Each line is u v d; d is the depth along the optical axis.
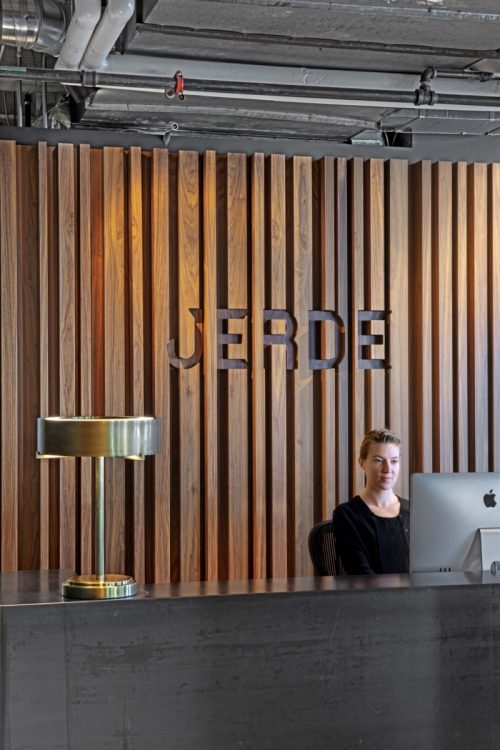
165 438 5.82
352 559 4.65
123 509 5.77
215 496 5.90
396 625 3.68
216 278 5.95
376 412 6.21
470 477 4.06
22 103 7.22
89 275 5.72
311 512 6.11
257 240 5.98
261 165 5.98
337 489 6.15
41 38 4.72
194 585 3.77
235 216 5.97
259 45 4.92
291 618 3.58
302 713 3.59
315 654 3.60
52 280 5.77
